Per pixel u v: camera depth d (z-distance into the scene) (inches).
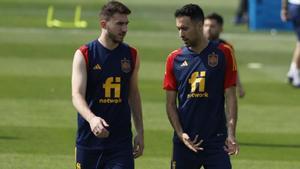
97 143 896.3
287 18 2005.4
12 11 3361.2
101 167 904.3
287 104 1766.7
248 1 3179.1
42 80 1951.3
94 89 892.6
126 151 899.4
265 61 2361.0
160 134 1446.9
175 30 2901.1
